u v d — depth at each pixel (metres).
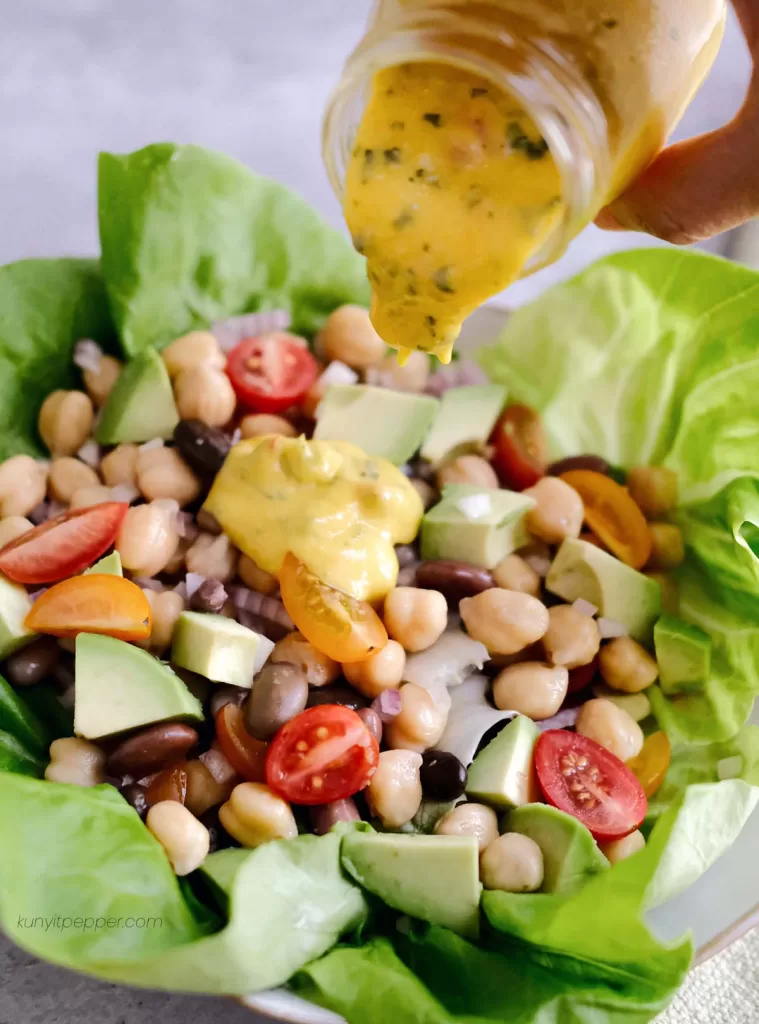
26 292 0.22
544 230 0.13
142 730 0.17
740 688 0.19
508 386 0.24
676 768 0.19
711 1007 0.17
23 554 0.19
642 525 0.22
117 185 0.22
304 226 0.24
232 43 0.36
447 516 0.21
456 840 0.15
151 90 0.34
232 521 0.20
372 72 0.12
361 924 0.15
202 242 0.23
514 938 0.15
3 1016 0.16
